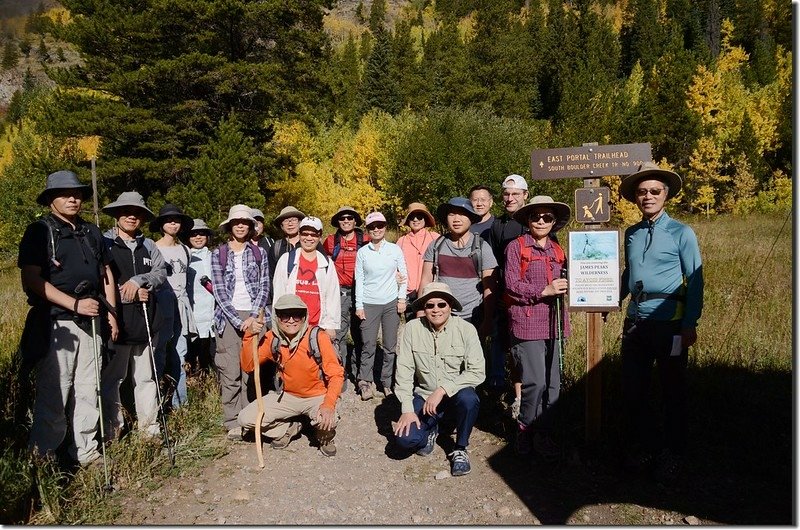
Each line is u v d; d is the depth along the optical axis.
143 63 19.19
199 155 19.44
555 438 4.37
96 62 18.67
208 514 3.48
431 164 23.69
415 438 4.14
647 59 63.62
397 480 3.95
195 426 4.75
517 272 4.06
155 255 4.57
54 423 3.69
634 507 3.49
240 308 4.79
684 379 3.78
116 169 18.31
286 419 4.44
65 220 3.79
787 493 3.58
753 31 61.00
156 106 19.66
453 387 4.06
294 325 4.21
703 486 3.70
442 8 117.62
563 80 50.25
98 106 18.33
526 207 4.10
